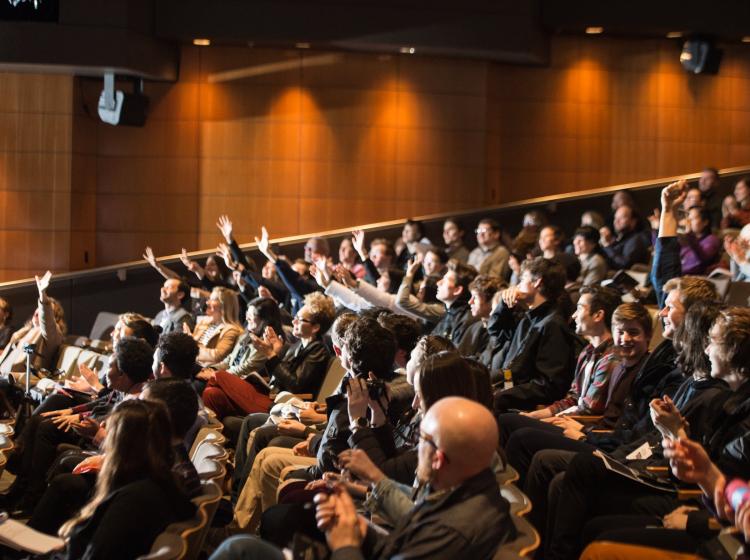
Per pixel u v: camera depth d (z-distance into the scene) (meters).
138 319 6.70
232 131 13.11
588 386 4.73
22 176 12.55
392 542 2.50
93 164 12.99
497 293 5.70
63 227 12.55
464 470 2.48
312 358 6.15
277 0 12.03
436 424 2.50
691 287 4.15
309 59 13.14
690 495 3.36
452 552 2.40
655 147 13.69
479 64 13.21
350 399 3.46
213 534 4.29
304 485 3.80
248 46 13.02
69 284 11.25
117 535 3.00
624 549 3.04
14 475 6.50
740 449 3.18
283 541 3.06
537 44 12.76
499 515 2.46
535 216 9.30
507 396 4.96
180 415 3.73
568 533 3.50
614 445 4.06
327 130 13.17
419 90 13.19
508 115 13.57
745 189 9.05
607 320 4.83
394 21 12.09
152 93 13.02
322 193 13.18
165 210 13.10
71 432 5.53
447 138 13.23
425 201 13.22
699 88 13.73
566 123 13.60
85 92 12.74
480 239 9.16
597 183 13.65
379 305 6.67
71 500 4.13
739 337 3.35
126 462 3.14
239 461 5.63
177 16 12.02
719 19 12.62
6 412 6.43
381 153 13.21
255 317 6.92
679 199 5.74
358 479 3.52
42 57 11.40
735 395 3.39
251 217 13.15
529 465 4.07
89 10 11.46
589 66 13.60
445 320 6.25
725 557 2.63
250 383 6.34
